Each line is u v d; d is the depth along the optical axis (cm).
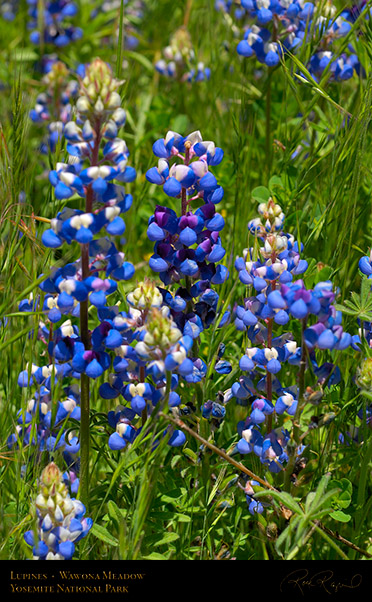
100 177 64
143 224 94
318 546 73
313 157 81
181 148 69
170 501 69
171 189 68
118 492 70
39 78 123
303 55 84
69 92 104
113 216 65
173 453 73
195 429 72
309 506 65
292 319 76
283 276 68
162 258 69
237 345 80
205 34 118
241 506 71
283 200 82
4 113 91
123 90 73
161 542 68
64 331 68
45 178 97
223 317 72
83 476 68
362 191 84
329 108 88
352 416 73
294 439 68
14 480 73
